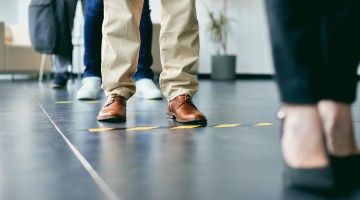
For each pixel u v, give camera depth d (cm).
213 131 122
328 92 72
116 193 65
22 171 79
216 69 514
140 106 190
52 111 174
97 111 174
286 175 71
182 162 85
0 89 316
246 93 280
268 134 117
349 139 74
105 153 93
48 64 501
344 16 70
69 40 306
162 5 141
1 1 617
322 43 70
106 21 140
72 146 101
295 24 65
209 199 63
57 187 69
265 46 551
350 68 73
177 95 141
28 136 116
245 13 548
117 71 142
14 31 522
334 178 67
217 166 81
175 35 139
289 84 67
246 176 75
